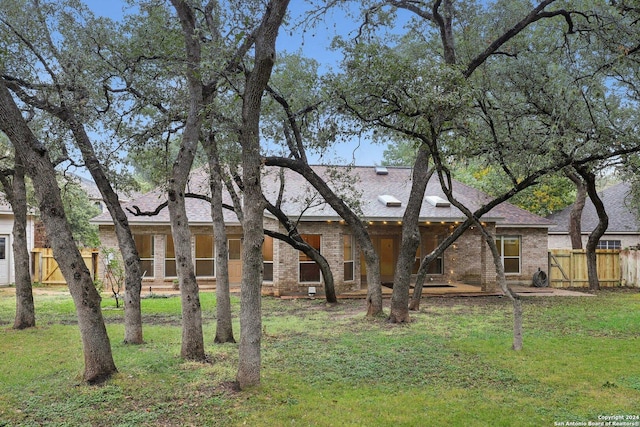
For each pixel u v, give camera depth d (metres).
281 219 14.27
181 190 7.81
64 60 8.91
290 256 17.28
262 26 6.34
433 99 8.79
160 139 10.12
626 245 24.72
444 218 17.41
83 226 25.98
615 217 25.09
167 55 9.31
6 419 5.31
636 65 11.44
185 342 7.80
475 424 5.23
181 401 5.87
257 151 6.32
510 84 12.09
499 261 8.98
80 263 6.55
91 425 5.16
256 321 6.45
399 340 9.44
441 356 8.17
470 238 20.33
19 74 9.30
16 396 6.06
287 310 13.95
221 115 8.97
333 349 8.69
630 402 5.91
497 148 10.58
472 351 8.49
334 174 13.01
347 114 10.57
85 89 9.09
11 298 17.05
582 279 20.53
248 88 6.30
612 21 10.76
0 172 11.20
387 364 7.68
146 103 9.80
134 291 9.12
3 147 14.12
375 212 17.50
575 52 12.14
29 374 7.00
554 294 17.69
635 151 10.76
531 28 12.70
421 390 6.40
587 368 7.40
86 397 5.95
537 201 27.42
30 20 9.07
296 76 12.56
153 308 13.86
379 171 21.36
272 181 18.98
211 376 6.82
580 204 22.06
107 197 9.15
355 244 18.19
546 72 11.91
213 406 5.71
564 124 10.80
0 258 21.56
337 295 16.97
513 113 11.56
